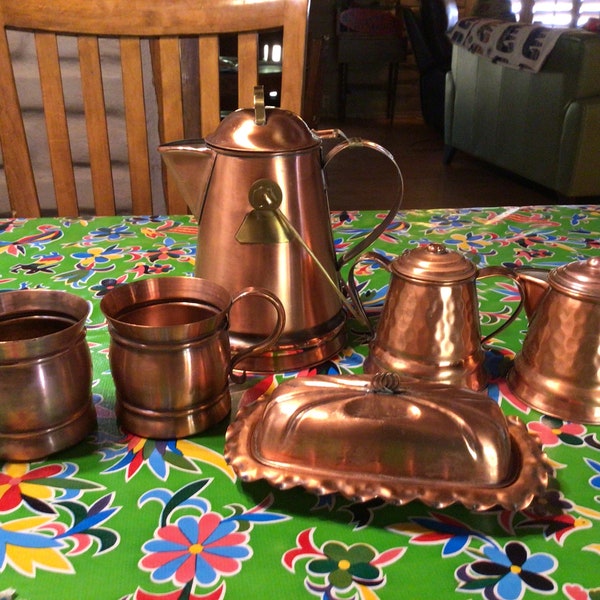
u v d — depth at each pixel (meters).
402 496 0.40
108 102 1.78
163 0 1.01
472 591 0.37
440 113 4.55
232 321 0.58
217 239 0.58
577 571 0.38
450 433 0.41
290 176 0.55
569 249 0.86
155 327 0.45
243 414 0.48
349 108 5.61
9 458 0.46
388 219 0.62
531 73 2.96
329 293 0.61
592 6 5.50
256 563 0.38
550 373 0.53
